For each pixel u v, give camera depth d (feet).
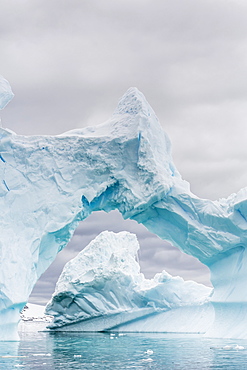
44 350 74.74
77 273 151.94
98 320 142.72
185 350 73.92
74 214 98.27
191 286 139.95
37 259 93.30
